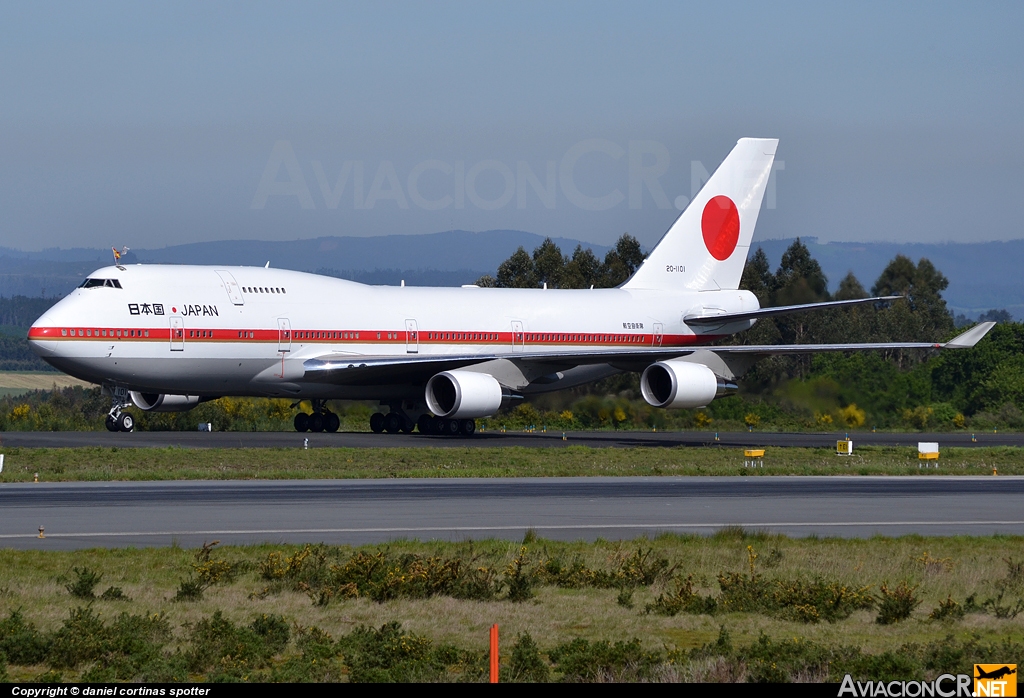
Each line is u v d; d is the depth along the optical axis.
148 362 125.00
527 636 40.06
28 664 38.94
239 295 131.25
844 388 195.50
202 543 61.62
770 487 94.69
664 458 117.00
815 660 38.69
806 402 192.12
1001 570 58.19
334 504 77.81
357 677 36.44
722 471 104.88
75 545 60.28
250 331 130.25
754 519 75.44
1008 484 101.25
